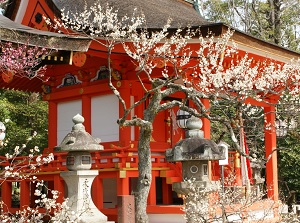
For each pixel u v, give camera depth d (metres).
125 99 13.50
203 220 8.01
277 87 14.66
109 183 14.44
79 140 8.48
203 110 9.03
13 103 22.55
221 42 10.95
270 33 24.20
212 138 19.27
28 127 21.83
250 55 13.01
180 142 9.10
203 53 11.64
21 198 13.55
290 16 26.86
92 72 14.38
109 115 14.06
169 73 12.61
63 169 12.70
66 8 13.53
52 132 15.44
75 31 11.30
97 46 11.53
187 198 8.80
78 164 8.49
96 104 14.43
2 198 13.88
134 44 10.55
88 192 8.45
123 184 12.04
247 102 15.98
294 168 20.92
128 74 13.50
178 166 12.92
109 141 13.98
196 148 8.85
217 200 8.77
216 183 9.00
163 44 11.37
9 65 7.94
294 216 8.80
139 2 14.47
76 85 14.83
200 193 8.66
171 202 14.20
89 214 8.19
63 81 15.30
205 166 9.06
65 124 15.29
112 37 10.59
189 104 13.82
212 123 19.80
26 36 7.72
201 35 11.02
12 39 7.57
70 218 7.30
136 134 14.05
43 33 7.99
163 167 12.95
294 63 14.08
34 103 22.05
